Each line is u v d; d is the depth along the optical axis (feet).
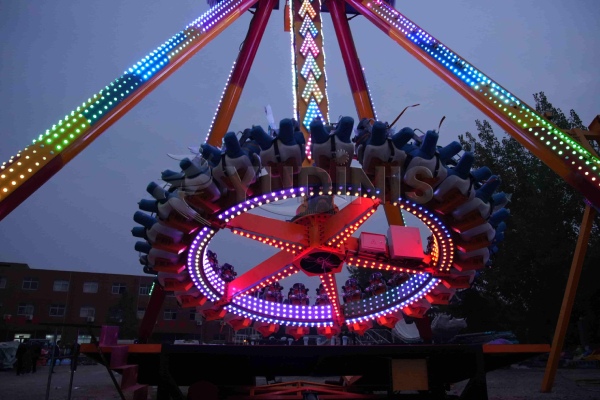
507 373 66.80
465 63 31.17
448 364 26.37
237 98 38.06
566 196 95.61
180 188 24.23
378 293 36.73
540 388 42.88
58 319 187.83
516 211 101.14
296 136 24.40
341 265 31.81
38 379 61.62
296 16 39.86
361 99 42.34
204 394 23.09
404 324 44.32
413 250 31.19
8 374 75.25
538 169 98.89
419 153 24.21
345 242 31.71
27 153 21.38
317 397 26.63
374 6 38.88
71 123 22.81
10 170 20.77
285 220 31.37
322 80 37.68
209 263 32.12
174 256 28.37
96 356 23.49
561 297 89.66
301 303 37.78
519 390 41.73
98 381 57.41
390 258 31.68
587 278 86.38
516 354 24.59
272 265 33.81
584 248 39.40
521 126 28.25
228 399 26.30
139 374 26.32
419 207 25.84
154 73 27.68
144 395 24.82
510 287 95.55
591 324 88.43
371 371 28.02
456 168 24.94
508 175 102.83
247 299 35.99
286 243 30.25
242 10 37.45
